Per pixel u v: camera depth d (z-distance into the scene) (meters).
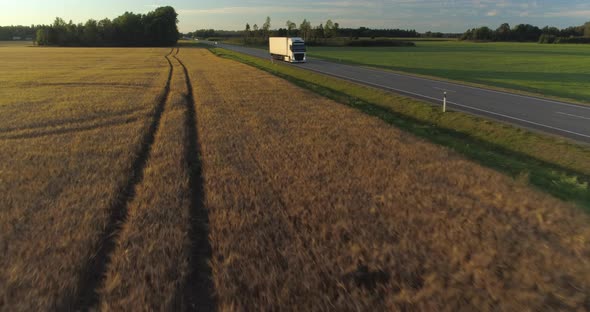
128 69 45.56
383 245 5.64
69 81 32.69
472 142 14.92
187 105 20.64
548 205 7.46
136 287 4.66
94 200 7.50
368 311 4.23
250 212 6.89
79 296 4.68
